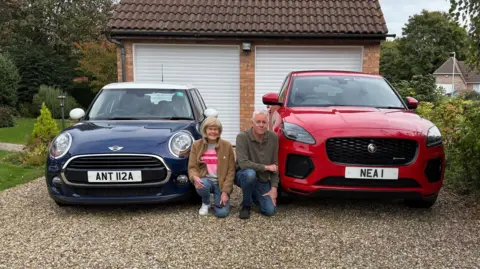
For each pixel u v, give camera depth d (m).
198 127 5.03
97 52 21.09
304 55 9.84
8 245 3.50
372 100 5.05
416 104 5.10
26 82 23.77
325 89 5.26
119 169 4.09
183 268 3.07
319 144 4.00
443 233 3.79
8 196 5.11
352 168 3.93
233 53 9.90
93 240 3.61
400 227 3.94
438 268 3.08
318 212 4.40
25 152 8.23
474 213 4.39
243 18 10.05
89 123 4.89
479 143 4.55
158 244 3.51
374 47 9.55
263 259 3.22
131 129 4.55
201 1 10.76
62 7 33.03
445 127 7.09
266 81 9.95
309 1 10.77
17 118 20.61
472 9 4.56
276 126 4.64
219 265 3.12
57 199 4.19
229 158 4.27
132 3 10.52
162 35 9.46
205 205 4.32
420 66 59.03
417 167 3.96
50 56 26.23
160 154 4.17
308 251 3.38
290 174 4.22
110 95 5.51
